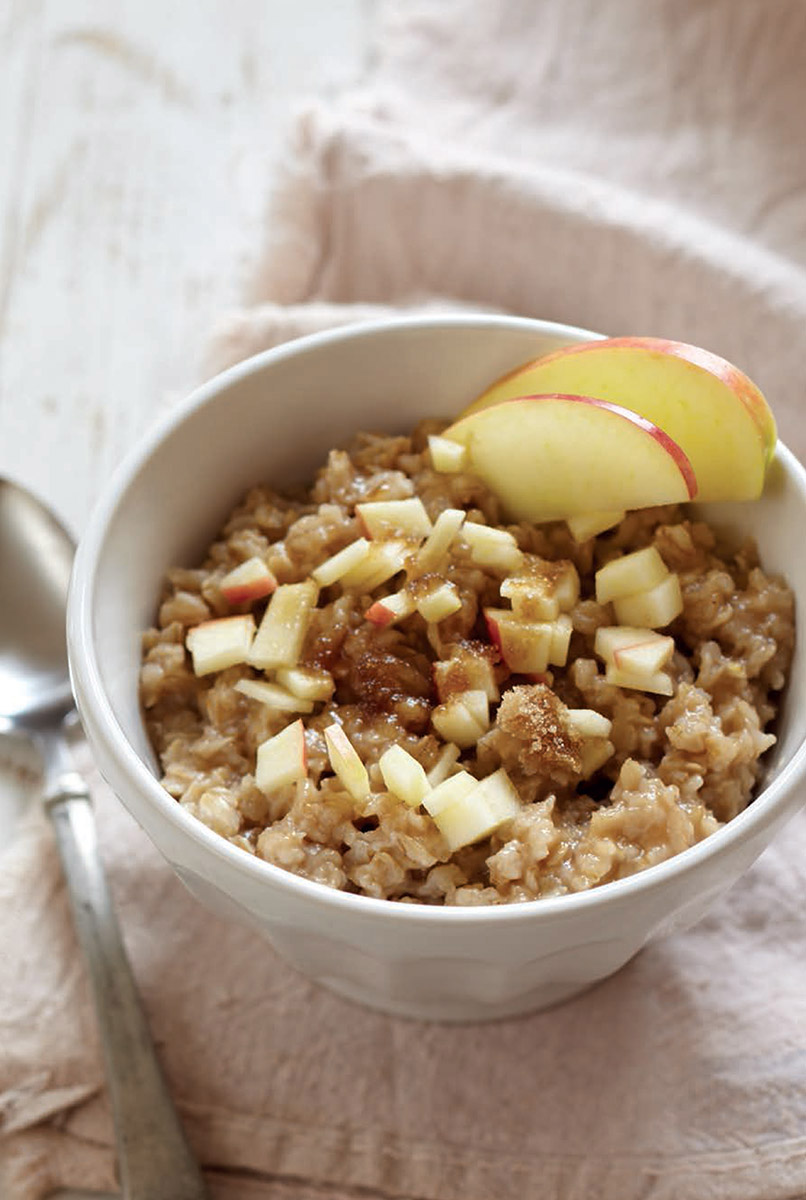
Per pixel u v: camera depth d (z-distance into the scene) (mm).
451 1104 463
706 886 412
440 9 628
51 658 524
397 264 592
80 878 484
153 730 455
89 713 424
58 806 498
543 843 417
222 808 428
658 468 446
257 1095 466
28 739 525
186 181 645
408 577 454
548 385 464
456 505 467
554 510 465
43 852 497
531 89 614
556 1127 459
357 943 413
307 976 476
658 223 569
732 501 460
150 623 464
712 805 434
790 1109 457
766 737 439
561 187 574
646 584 450
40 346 607
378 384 481
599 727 437
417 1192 457
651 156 599
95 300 617
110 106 660
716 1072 461
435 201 579
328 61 672
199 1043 471
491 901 416
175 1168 448
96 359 605
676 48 610
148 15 678
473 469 470
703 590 452
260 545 467
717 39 606
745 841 407
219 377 466
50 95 661
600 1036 468
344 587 459
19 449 584
